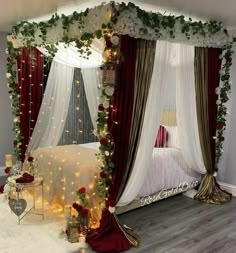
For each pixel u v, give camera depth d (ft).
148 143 11.20
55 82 14.96
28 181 11.52
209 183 14.96
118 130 10.23
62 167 12.55
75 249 9.98
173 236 11.16
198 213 13.30
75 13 10.75
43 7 10.88
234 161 15.35
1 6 10.80
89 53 11.22
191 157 14.30
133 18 9.57
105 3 9.59
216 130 14.83
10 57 14.85
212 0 9.60
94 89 13.67
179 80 13.14
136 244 10.38
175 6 10.37
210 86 14.15
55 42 12.21
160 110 11.40
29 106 15.30
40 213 12.50
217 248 10.43
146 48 10.43
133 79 10.25
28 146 15.44
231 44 14.05
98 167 11.38
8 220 11.92
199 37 12.41
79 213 10.57
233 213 13.39
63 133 15.57
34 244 10.21
